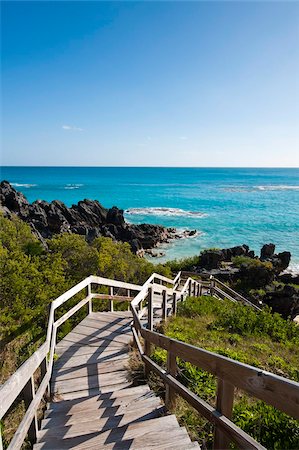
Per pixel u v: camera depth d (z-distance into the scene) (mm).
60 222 32125
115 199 68062
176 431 3012
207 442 3076
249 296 17219
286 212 50781
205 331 7375
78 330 6590
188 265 22562
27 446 3115
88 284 6938
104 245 12938
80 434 3129
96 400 3910
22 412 4109
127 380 4590
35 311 7316
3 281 7785
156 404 3719
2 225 14672
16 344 6262
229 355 5695
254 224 41562
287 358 6215
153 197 71562
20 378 2461
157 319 8227
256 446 1887
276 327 8023
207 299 11195
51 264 9766
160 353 5113
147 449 2771
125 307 10250
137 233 33156
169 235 35844
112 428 3094
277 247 31406
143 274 14570
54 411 3709
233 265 22422
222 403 2318
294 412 1612
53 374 4754
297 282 20391
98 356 5371
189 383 4156
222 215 48312
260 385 1864
